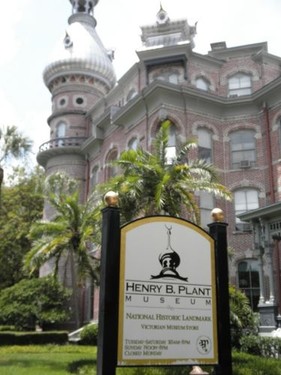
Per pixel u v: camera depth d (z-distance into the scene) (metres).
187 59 28.22
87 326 22.88
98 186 18.56
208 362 5.98
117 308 5.68
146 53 28.30
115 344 5.55
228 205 25.36
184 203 17.73
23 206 42.22
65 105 38.84
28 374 12.03
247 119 26.83
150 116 26.16
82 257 23.80
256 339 14.77
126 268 5.88
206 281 6.30
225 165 26.27
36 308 27.59
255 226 19.23
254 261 24.05
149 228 6.16
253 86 28.48
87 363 13.66
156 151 18.45
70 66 39.06
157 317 5.87
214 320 6.19
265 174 25.41
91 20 43.06
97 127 33.06
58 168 36.44
